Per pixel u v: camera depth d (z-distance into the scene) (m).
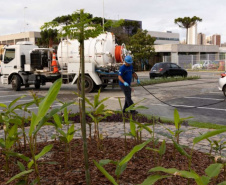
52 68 17.38
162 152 3.01
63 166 3.74
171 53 54.75
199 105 11.35
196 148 5.09
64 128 7.07
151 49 49.78
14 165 3.79
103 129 6.87
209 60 48.97
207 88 18.19
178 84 21.55
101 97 13.98
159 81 22.75
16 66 17.97
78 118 7.96
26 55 18.25
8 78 18.16
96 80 15.71
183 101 12.55
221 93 15.34
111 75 15.84
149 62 55.69
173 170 1.70
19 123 3.54
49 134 6.40
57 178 3.31
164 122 7.77
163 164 3.81
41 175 3.40
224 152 4.77
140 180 3.26
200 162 3.96
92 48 15.88
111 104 11.61
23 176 2.44
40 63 17.62
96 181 3.22
